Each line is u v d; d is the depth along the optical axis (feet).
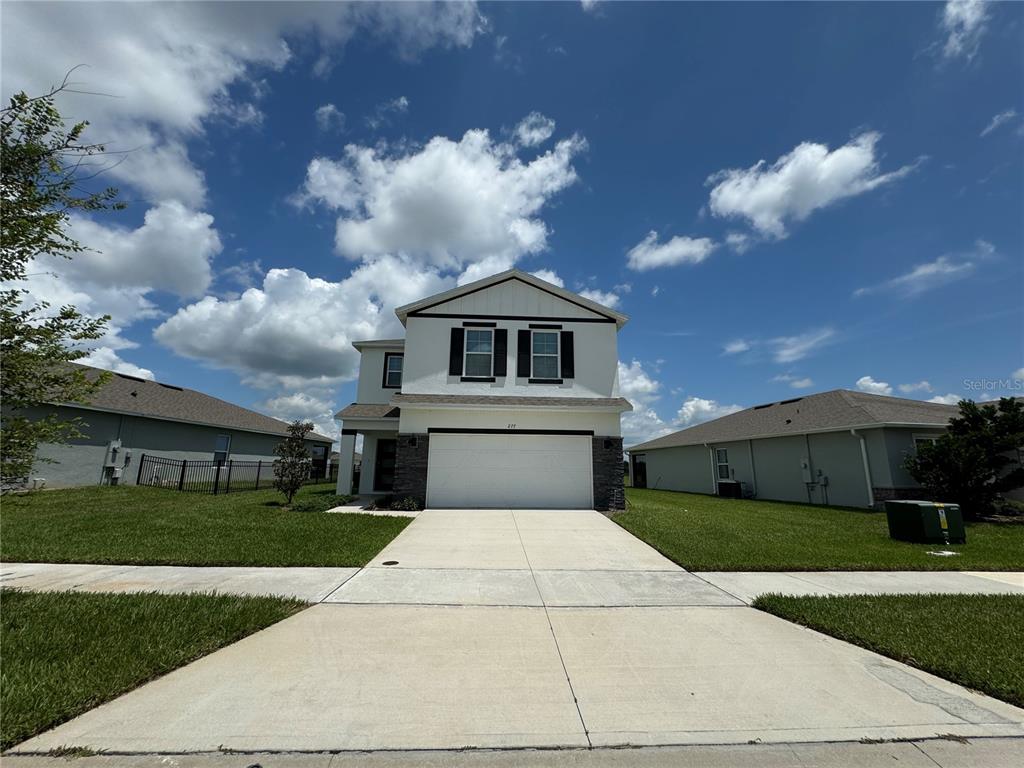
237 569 22.35
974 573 23.49
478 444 45.29
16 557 23.49
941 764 8.82
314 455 94.22
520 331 48.42
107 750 8.80
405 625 15.58
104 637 13.67
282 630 15.02
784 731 9.78
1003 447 44.88
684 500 63.16
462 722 9.93
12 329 14.83
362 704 10.57
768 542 30.14
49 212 15.65
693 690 11.44
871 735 9.69
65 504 42.29
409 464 44.55
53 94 15.26
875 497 51.83
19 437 15.48
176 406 70.95
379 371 59.21
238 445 81.00
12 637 13.46
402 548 27.37
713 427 84.43
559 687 11.50
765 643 14.42
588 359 48.21
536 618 16.47
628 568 23.70
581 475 45.29
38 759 8.53
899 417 52.65
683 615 16.96
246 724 9.70
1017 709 10.75
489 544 28.81
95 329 16.65
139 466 62.64
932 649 13.62
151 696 10.80
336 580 20.81
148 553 24.48
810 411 64.59
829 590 20.24
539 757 8.86
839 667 12.81
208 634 14.14
